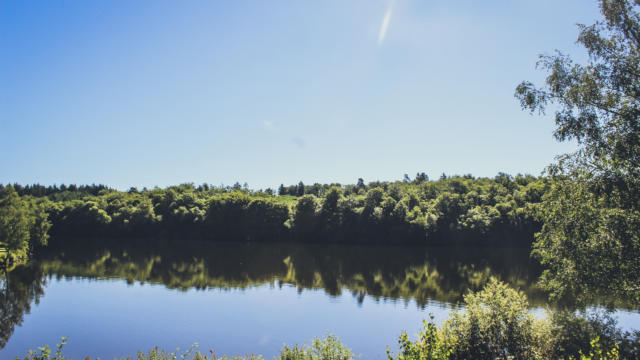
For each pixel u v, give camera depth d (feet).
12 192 202.90
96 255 244.63
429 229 313.12
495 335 61.46
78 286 153.89
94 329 102.83
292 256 252.01
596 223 66.44
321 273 189.88
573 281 72.54
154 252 265.34
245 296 140.77
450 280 171.53
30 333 99.19
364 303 130.72
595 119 60.70
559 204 70.28
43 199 415.03
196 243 328.70
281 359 66.44
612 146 61.11
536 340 63.00
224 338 96.94
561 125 63.82
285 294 144.15
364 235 328.29
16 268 192.34
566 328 67.10
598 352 46.75
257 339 96.43
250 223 347.77
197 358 75.41
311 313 118.73
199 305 127.85
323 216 342.03
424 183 492.95
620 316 93.86
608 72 61.21
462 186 442.09
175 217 364.99
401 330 102.68
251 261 227.61
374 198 359.46
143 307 124.67
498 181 453.99
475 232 307.17
